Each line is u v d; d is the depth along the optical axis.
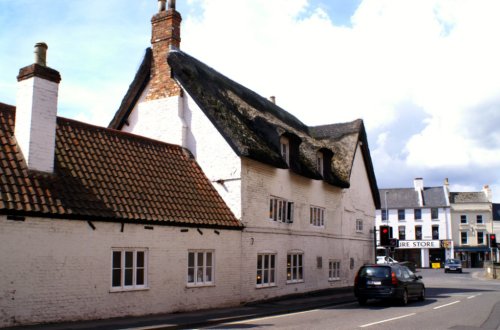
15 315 11.81
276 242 21.53
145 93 21.80
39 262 12.39
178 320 14.08
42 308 12.37
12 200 12.01
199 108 20.28
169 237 16.03
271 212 21.52
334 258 27.30
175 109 20.53
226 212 18.86
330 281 26.62
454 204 76.94
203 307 17.16
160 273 15.62
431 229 75.88
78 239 13.33
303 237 23.95
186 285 16.55
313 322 14.70
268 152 20.89
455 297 24.28
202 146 20.05
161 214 15.75
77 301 13.16
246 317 15.70
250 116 22.66
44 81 13.93
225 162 19.55
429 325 14.20
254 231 19.91
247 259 19.44
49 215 12.57
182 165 19.14
